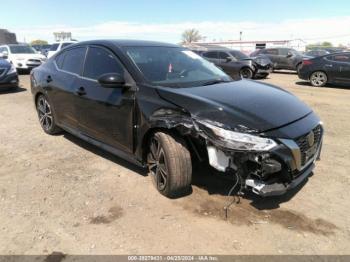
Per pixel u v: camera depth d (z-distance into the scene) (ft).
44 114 18.57
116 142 12.91
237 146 9.27
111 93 12.57
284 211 10.66
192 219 10.21
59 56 17.30
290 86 41.68
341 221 10.18
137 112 11.50
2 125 20.72
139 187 12.21
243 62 49.47
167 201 11.21
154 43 14.75
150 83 11.63
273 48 65.72
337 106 27.48
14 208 10.89
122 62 12.55
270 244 9.11
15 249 8.92
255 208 10.78
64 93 15.55
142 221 10.13
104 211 10.69
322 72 40.50
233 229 9.74
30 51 55.36
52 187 12.28
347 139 17.94
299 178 10.31
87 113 14.11
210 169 10.61
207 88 11.75
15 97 30.58
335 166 14.17
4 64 32.99
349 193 11.85
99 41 14.51
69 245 9.07
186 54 14.84
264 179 9.53
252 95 11.44
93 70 13.96
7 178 13.06
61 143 17.07
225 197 11.39
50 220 10.21
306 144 10.28
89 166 14.11
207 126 9.64
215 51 52.85
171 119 10.37
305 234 9.55
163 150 10.78
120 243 9.15
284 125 9.89
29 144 16.99
